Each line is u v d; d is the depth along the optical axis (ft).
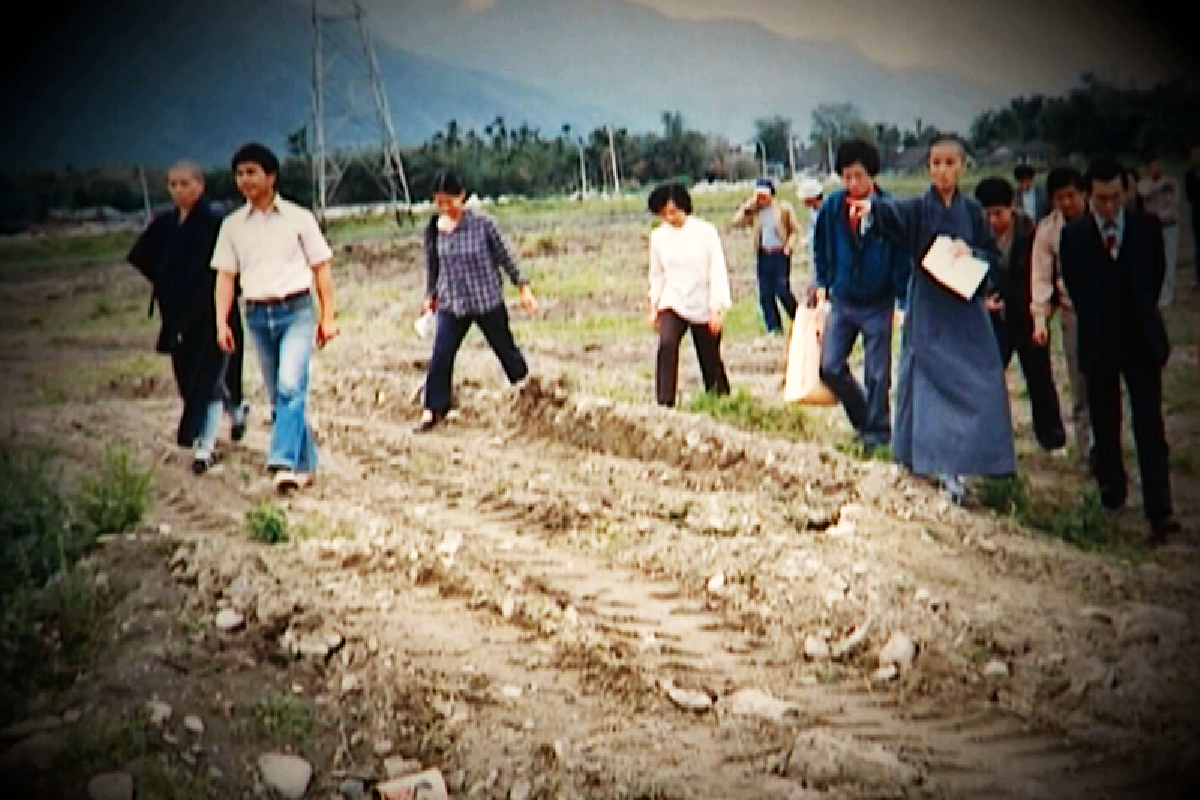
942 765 18.12
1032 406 22.13
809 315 21.83
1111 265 21.49
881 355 21.84
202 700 18.58
